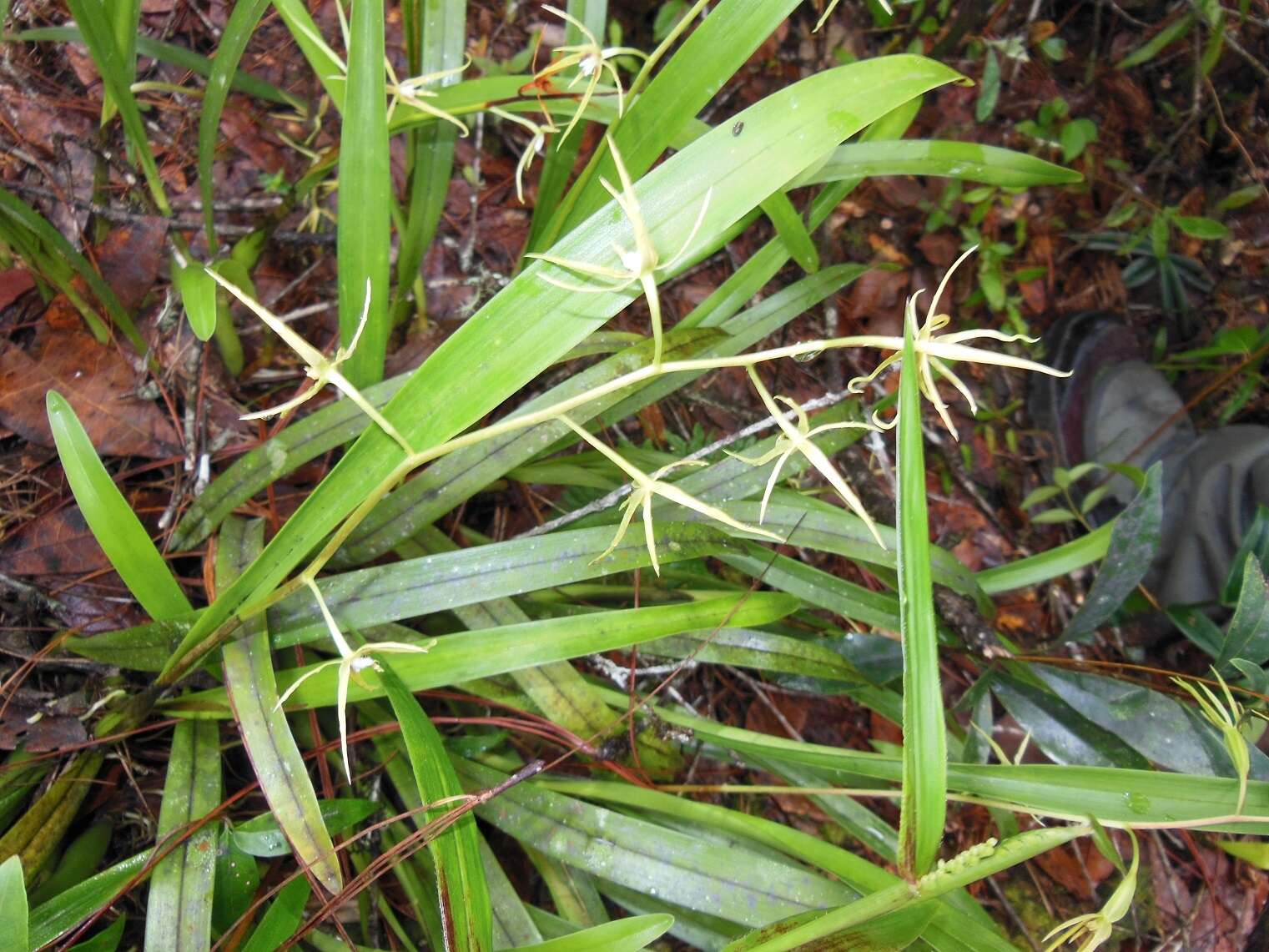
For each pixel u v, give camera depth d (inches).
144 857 22.7
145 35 33.4
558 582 23.9
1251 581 25.7
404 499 25.7
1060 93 49.3
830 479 17.8
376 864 20.9
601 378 26.0
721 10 20.3
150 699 24.2
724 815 25.7
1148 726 27.4
